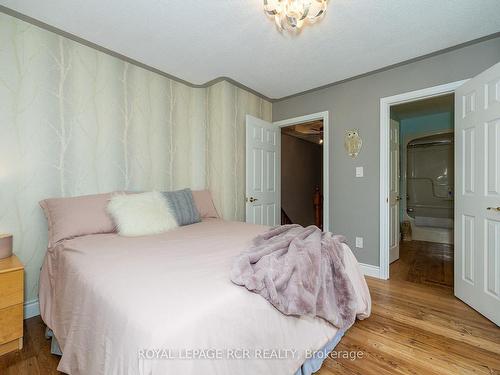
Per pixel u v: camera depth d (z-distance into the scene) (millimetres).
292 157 5465
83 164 2070
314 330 1225
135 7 1640
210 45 2096
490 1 1574
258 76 2684
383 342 1501
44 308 1545
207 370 732
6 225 1708
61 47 1942
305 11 1447
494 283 1706
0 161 1683
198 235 1818
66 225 1689
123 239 1666
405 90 2420
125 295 871
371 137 2635
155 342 667
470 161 1941
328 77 2707
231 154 2926
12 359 1358
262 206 3166
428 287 2338
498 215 1676
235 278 982
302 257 1209
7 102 1703
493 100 1713
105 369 753
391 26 1831
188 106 2934
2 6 1619
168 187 2725
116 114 2283
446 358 1359
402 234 4344
